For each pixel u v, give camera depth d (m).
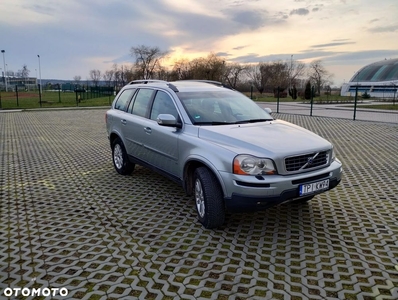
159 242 3.64
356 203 4.77
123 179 6.06
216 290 2.80
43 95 52.97
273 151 3.54
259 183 3.40
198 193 4.06
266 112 5.17
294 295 2.73
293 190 3.53
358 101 40.53
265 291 2.78
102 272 3.06
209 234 3.83
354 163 7.15
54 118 17.81
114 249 3.49
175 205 4.77
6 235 3.81
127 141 5.85
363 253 3.39
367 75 74.62
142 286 2.85
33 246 3.55
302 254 3.38
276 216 4.34
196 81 6.07
